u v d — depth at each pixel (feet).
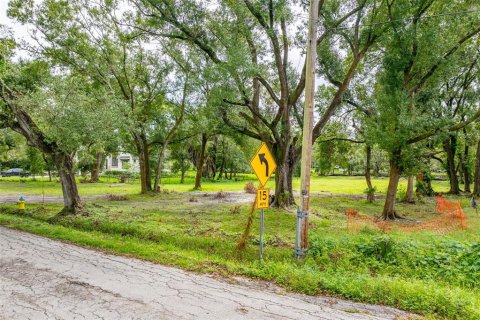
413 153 50.39
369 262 23.65
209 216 50.01
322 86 64.13
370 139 53.67
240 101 53.47
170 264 23.54
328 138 85.25
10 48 55.42
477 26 53.57
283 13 45.11
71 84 41.09
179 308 15.84
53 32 64.69
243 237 28.32
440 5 50.08
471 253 23.07
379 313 15.69
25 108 40.11
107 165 218.38
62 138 40.50
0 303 16.26
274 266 22.22
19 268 22.07
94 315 14.97
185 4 49.60
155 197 82.12
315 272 21.06
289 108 56.90
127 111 58.85
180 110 86.74
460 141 109.60
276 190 58.13
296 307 16.19
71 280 19.74
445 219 44.70
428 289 17.47
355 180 183.11
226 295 17.67
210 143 152.87
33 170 130.21
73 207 47.06
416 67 51.90
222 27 51.21
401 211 64.95
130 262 23.89
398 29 47.50
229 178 182.70
